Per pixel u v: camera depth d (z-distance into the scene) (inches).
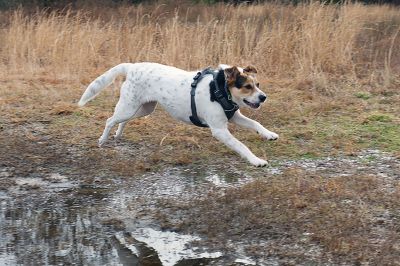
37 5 1162.6
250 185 345.4
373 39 770.8
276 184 348.2
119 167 383.6
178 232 300.2
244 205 321.7
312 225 296.7
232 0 1341.0
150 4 1307.8
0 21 991.0
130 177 373.4
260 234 292.8
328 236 283.9
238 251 278.8
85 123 472.7
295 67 623.5
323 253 272.7
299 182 347.3
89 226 310.5
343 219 300.7
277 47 646.5
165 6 1259.2
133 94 384.5
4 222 316.2
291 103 516.1
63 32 684.1
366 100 529.7
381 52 710.5
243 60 636.7
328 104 502.9
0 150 418.0
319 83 565.3
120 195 348.8
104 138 413.4
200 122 363.9
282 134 440.5
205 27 707.4
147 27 749.9
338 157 397.4
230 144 351.3
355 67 634.8
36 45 690.8
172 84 364.8
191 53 644.7
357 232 289.6
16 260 274.5
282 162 390.3
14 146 425.4
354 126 456.1
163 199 338.6
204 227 302.5
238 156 402.3
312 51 626.2
